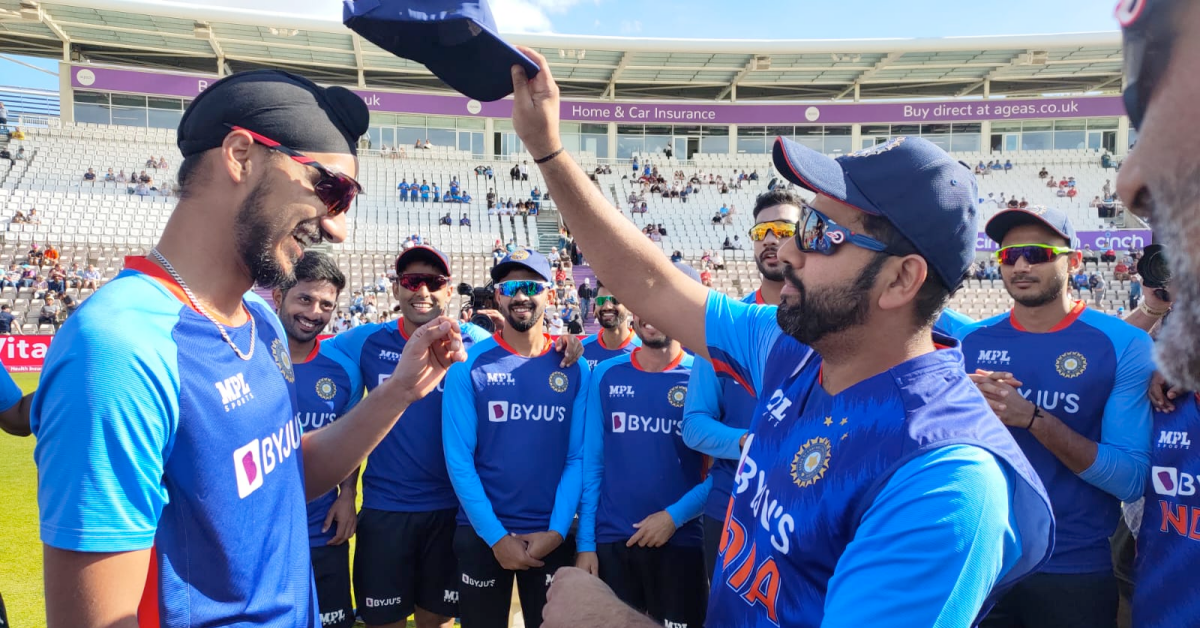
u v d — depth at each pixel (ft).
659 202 99.04
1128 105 1.49
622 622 4.01
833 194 3.79
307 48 91.20
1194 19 1.31
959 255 3.90
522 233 88.74
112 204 76.38
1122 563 9.99
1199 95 1.31
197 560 4.33
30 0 76.28
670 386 11.04
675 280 5.66
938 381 3.79
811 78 104.83
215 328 4.60
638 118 104.12
